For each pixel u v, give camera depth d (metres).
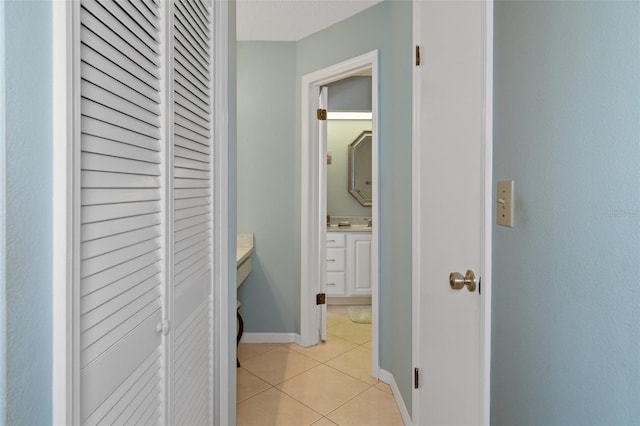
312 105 3.09
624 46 0.58
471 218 1.27
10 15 0.48
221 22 1.41
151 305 0.88
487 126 1.12
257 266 3.22
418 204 1.86
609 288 0.61
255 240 3.22
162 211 0.92
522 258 0.93
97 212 0.67
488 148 1.12
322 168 3.18
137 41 0.80
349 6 2.57
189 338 1.13
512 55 0.98
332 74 2.87
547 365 0.81
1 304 0.47
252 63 3.16
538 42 0.84
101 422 0.68
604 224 0.63
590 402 0.66
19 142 0.49
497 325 1.09
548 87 0.80
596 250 0.65
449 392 1.48
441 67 1.53
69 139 0.56
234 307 1.60
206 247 1.31
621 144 0.58
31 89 0.51
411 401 1.99
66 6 0.56
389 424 2.09
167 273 0.94
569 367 0.73
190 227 1.14
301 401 2.32
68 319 0.56
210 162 1.34
